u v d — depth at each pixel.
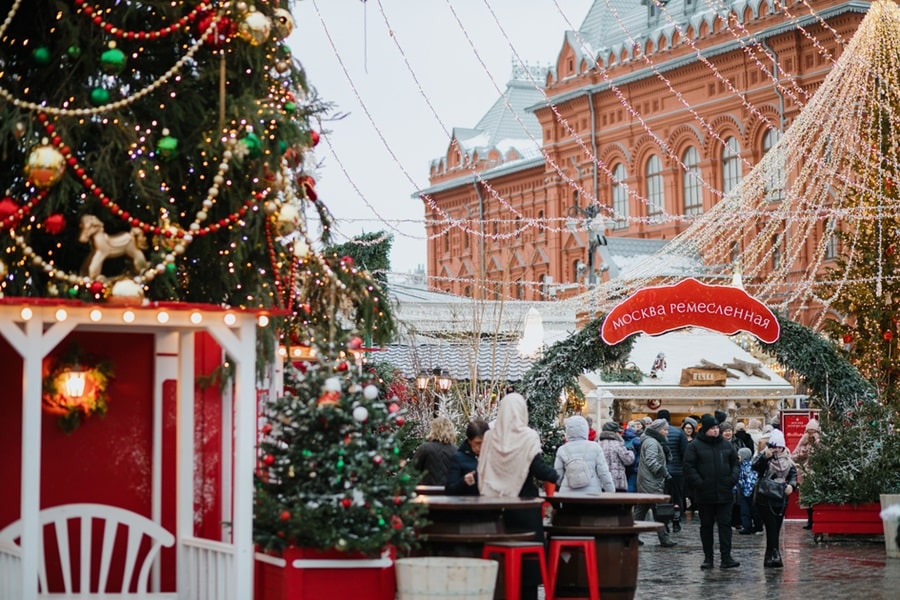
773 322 22.78
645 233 72.50
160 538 12.99
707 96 67.56
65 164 13.12
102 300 13.16
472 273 93.19
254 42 13.59
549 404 23.03
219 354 14.27
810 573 18.17
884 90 31.77
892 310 30.98
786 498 19.42
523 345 24.41
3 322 11.55
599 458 16.86
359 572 12.04
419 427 25.67
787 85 61.50
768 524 18.91
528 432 13.80
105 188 13.76
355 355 14.18
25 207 13.20
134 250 13.12
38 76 14.59
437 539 13.01
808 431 24.17
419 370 29.58
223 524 12.95
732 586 16.78
